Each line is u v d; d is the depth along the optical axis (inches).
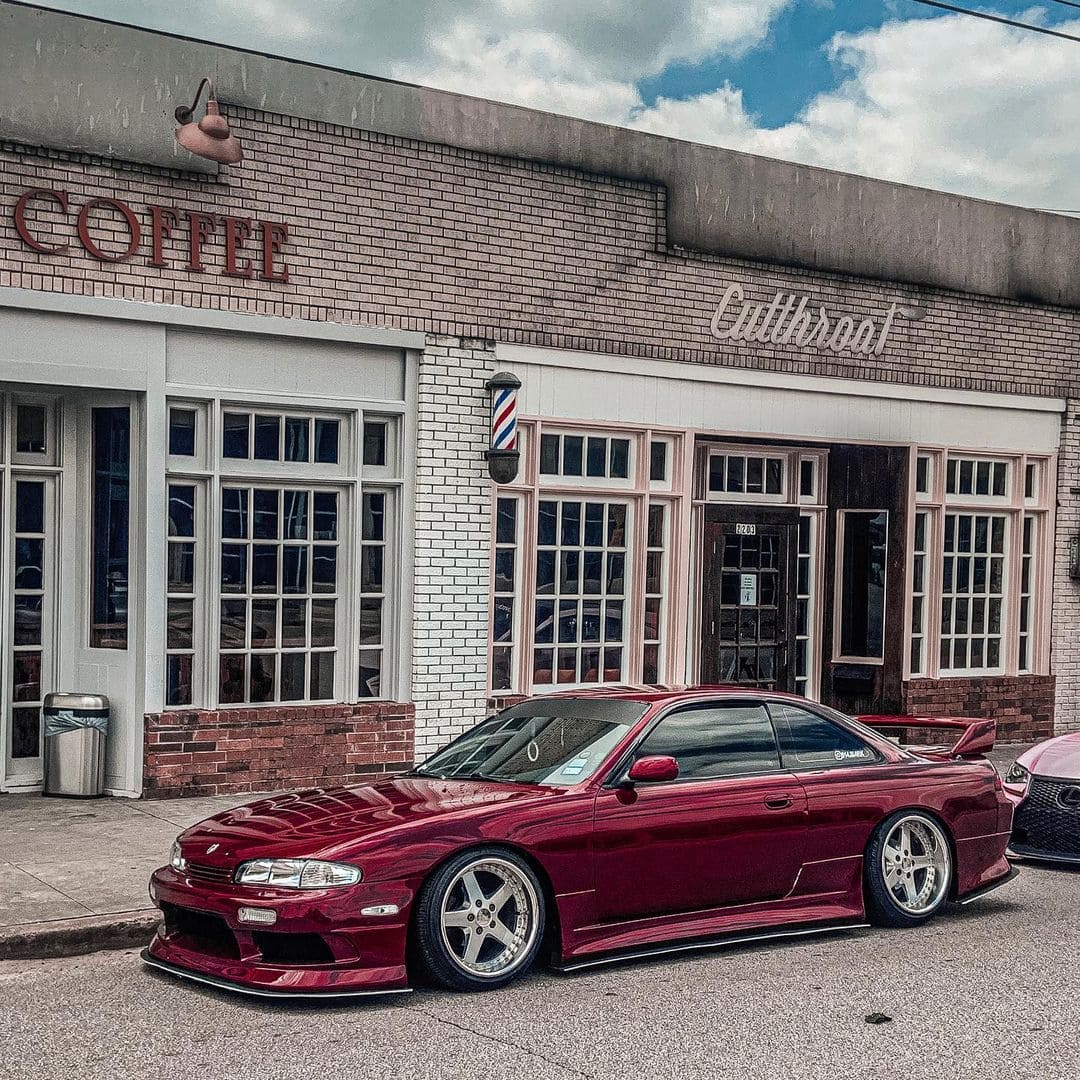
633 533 526.0
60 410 438.3
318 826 262.4
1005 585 627.2
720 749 299.4
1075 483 637.3
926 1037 233.8
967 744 342.6
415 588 473.7
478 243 480.1
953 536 612.7
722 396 538.9
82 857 350.9
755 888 292.8
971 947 296.8
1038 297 620.7
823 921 304.5
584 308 503.2
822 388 561.9
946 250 593.3
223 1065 218.7
